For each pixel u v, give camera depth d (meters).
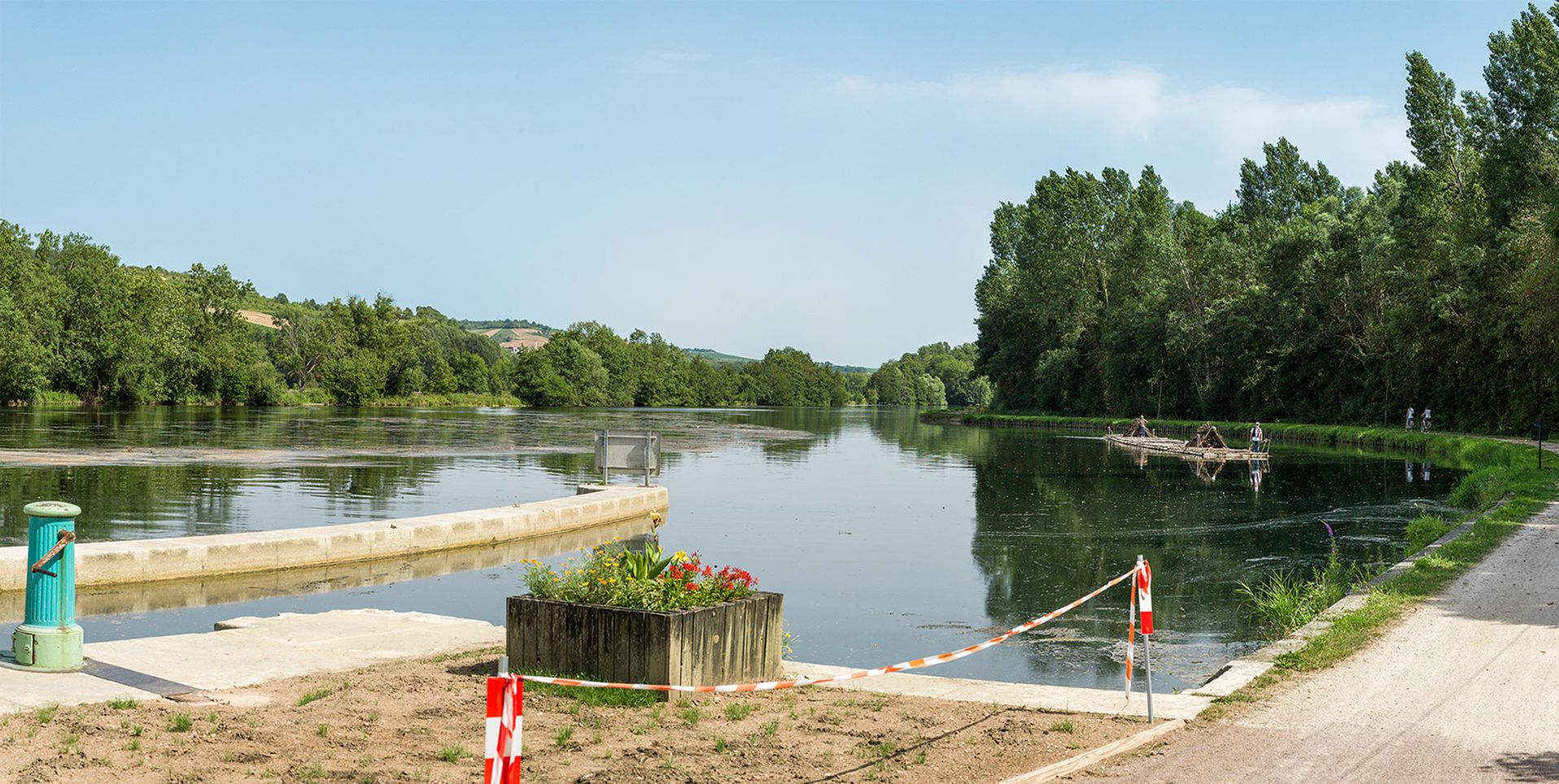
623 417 113.56
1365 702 9.05
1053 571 20.23
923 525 26.98
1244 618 15.96
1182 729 8.37
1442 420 66.62
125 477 34.25
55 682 8.86
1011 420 107.00
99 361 104.75
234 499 28.81
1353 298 77.19
